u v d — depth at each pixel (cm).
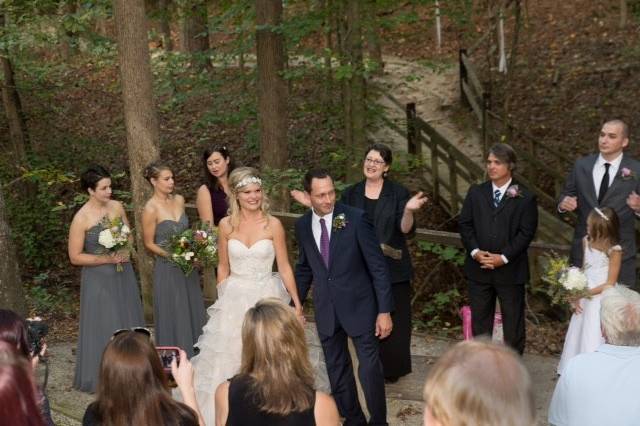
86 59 1758
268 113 993
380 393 468
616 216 504
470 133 1482
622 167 534
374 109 1206
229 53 1086
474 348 200
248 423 279
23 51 1075
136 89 686
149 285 728
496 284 539
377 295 466
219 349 513
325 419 280
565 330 718
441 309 940
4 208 560
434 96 1656
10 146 1381
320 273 475
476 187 544
